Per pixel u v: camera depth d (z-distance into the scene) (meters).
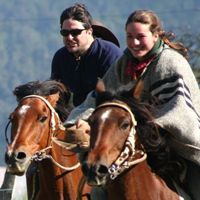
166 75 10.95
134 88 10.52
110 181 10.42
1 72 145.50
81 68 13.44
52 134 12.06
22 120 11.89
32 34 164.88
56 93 12.48
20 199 14.41
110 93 10.45
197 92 10.98
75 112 11.73
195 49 29.55
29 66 150.25
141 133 10.42
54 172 12.16
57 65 13.63
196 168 10.91
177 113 10.55
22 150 11.71
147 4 163.25
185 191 10.98
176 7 140.62
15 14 178.25
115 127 10.10
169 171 10.89
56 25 167.62
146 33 11.00
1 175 18.53
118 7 172.00
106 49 13.34
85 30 13.32
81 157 11.01
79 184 11.70
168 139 10.76
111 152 10.03
